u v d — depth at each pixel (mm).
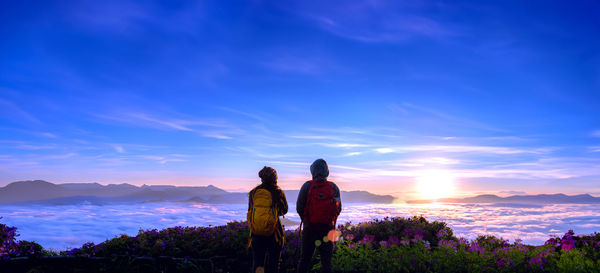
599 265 6320
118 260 7906
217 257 8289
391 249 7938
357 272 7371
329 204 5570
